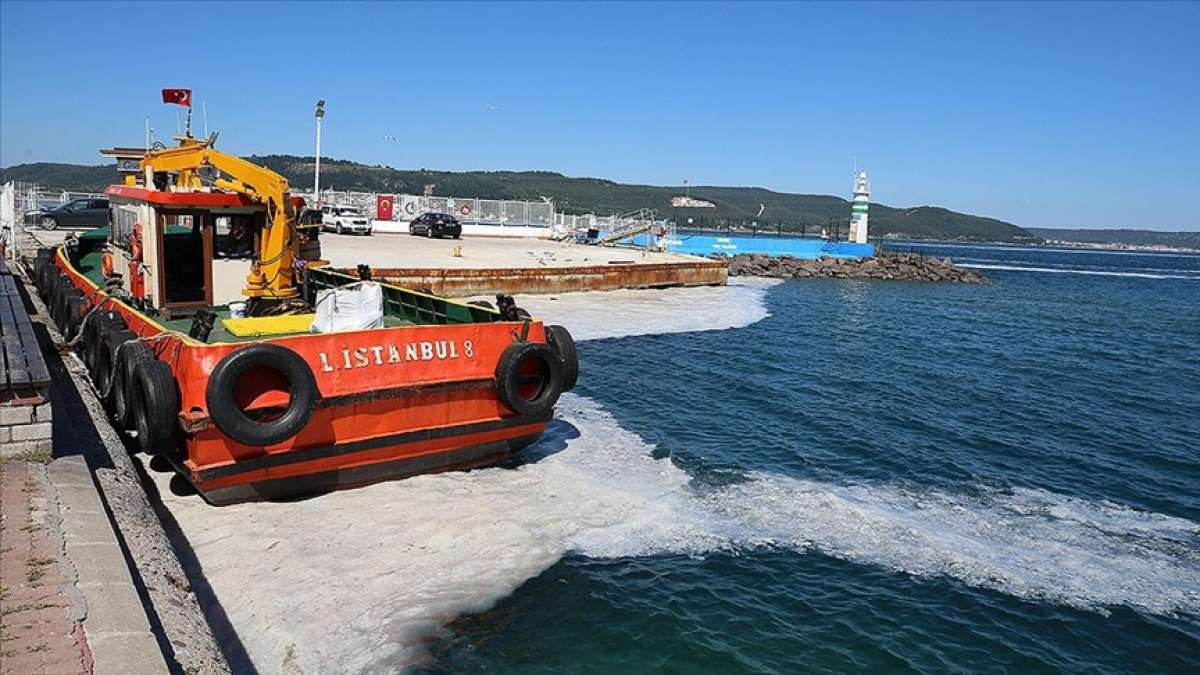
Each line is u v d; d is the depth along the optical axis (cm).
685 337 2450
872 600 784
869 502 1055
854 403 1655
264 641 621
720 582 800
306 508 861
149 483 908
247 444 791
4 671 409
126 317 1056
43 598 483
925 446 1352
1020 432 1499
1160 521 1048
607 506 958
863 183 7500
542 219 6062
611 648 674
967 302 4675
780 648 696
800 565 848
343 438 868
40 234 3091
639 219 6481
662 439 1288
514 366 958
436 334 923
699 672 652
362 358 869
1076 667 693
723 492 1051
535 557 805
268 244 1053
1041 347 2797
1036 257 16675
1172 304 5312
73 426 847
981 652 707
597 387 1661
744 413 1507
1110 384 2108
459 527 841
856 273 6425
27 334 921
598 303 3170
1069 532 991
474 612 698
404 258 3203
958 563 870
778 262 6275
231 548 762
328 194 5769
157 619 507
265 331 948
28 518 591
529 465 1080
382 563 755
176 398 798
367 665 606
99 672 417
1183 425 1642
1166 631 753
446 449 960
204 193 1020
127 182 1270
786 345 2419
